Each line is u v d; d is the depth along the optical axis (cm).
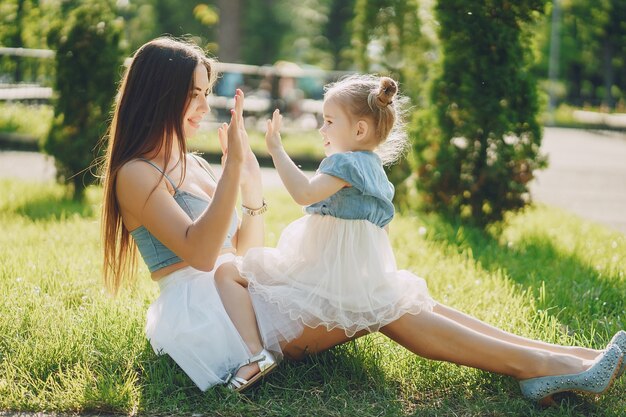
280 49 3588
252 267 320
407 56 966
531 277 498
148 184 304
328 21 3859
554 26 3331
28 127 1507
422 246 593
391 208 323
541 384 301
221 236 295
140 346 340
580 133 2605
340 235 311
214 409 294
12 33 946
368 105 319
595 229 750
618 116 3494
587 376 296
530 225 773
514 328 378
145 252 321
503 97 710
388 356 340
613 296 464
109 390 294
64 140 825
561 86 4247
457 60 716
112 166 314
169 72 311
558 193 1111
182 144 313
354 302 306
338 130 324
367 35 979
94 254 518
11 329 355
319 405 298
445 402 309
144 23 3058
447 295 445
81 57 825
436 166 738
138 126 311
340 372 327
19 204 764
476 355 306
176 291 315
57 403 294
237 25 2830
